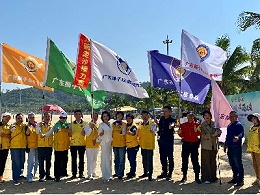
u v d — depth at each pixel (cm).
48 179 930
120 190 821
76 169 959
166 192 800
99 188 841
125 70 983
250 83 2034
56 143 922
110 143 938
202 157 898
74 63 1055
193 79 993
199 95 995
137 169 1101
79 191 812
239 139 852
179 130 926
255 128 842
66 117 947
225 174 1009
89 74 972
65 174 980
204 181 891
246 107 1636
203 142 898
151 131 930
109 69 957
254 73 1725
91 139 945
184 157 919
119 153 948
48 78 964
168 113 939
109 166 934
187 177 968
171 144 938
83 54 969
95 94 1091
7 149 916
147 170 966
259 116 841
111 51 975
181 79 977
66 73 1006
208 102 2495
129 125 959
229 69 2230
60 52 998
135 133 954
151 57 986
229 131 871
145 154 955
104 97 1116
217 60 973
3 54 959
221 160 1280
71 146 948
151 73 979
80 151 955
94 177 968
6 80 953
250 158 1313
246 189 820
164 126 940
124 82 971
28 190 823
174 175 1001
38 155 918
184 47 929
